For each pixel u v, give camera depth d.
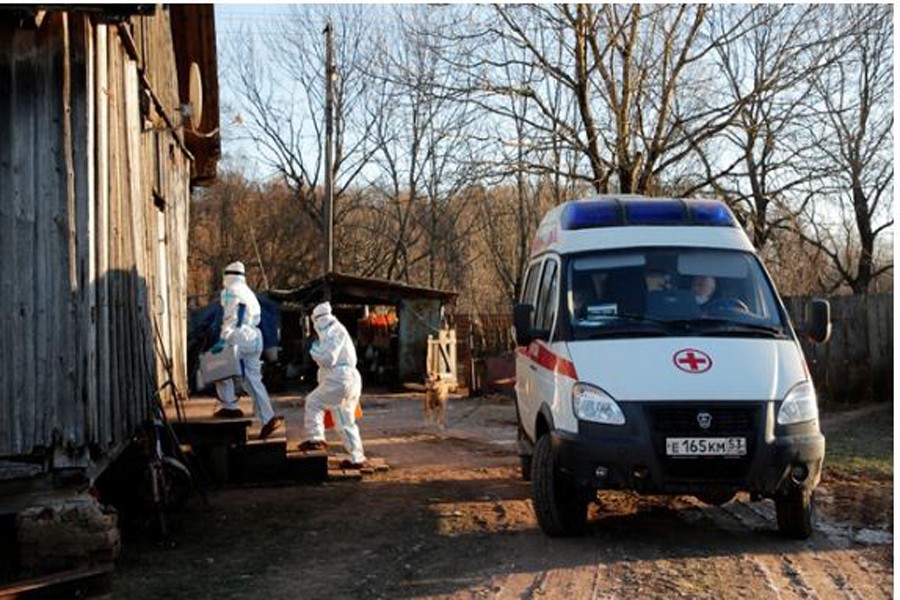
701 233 8.20
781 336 7.47
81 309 6.17
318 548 7.18
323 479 9.91
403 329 24.98
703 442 6.63
